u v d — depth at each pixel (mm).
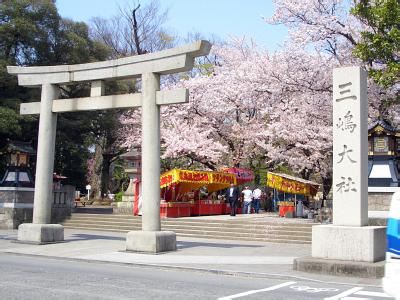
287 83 22281
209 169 36281
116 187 50062
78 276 10930
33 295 8469
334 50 21531
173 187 27484
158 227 15859
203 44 15070
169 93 15633
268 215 28844
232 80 31453
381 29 16312
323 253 11953
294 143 28516
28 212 25391
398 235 5957
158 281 10383
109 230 24078
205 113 33781
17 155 25391
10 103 26047
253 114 34469
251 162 36719
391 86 18344
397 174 18312
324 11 21281
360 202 11945
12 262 13539
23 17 27562
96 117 32125
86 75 17562
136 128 38125
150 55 16000
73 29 31141
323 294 9133
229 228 21078
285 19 21797
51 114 18391
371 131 18609
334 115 12508
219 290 9359
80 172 36281
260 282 10633
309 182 29219
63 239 18781
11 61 27062
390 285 5910
